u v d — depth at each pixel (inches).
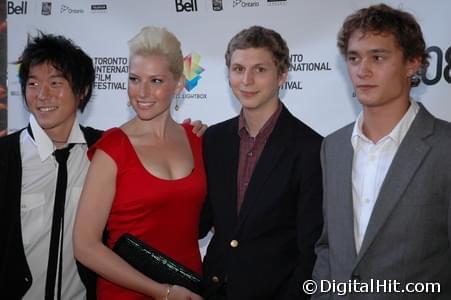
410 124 59.2
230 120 74.9
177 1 120.9
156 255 64.6
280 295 66.4
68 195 71.3
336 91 114.4
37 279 70.6
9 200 68.6
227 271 67.1
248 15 117.6
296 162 66.6
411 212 56.5
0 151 70.6
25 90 71.6
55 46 70.9
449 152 56.2
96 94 126.0
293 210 66.7
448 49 107.6
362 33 58.1
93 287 70.7
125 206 64.8
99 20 124.9
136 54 64.8
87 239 62.9
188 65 121.2
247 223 66.3
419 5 108.3
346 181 61.7
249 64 66.2
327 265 64.3
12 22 128.5
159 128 68.6
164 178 65.9
